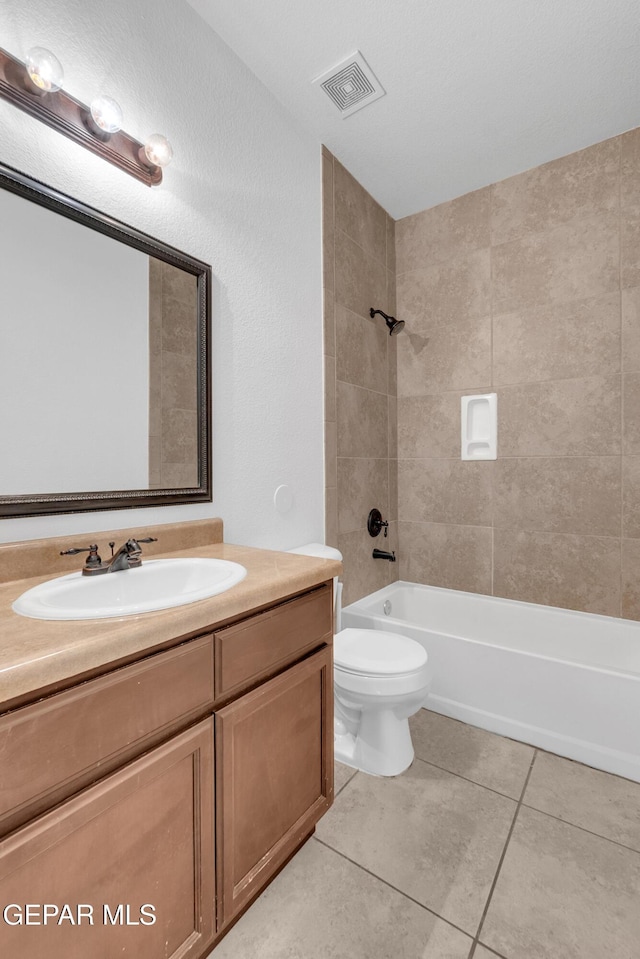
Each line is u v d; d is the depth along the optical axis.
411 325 2.61
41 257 1.05
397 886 1.09
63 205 1.08
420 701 1.50
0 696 0.54
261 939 0.97
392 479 2.64
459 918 1.01
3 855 0.56
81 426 1.14
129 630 0.68
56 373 1.08
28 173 1.02
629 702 1.48
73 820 0.63
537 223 2.18
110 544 1.08
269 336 1.73
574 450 2.11
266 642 0.97
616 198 1.98
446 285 2.48
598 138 1.99
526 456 2.24
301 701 1.09
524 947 0.95
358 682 1.45
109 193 1.19
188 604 0.80
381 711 1.52
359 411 2.31
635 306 1.95
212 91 1.48
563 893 1.07
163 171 1.33
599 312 2.03
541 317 2.18
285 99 1.77
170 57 1.34
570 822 1.29
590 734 1.55
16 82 0.98
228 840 0.89
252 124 1.64
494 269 2.32
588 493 2.08
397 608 2.52
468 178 2.28
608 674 1.52
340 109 1.82
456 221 2.44
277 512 1.78
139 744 0.73
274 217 1.75
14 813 0.58
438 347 2.51
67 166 1.09
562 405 2.14
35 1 1.03
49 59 0.94
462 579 2.47
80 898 0.65
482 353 2.37
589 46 1.53
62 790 0.63
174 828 0.79
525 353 2.23
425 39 1.51
